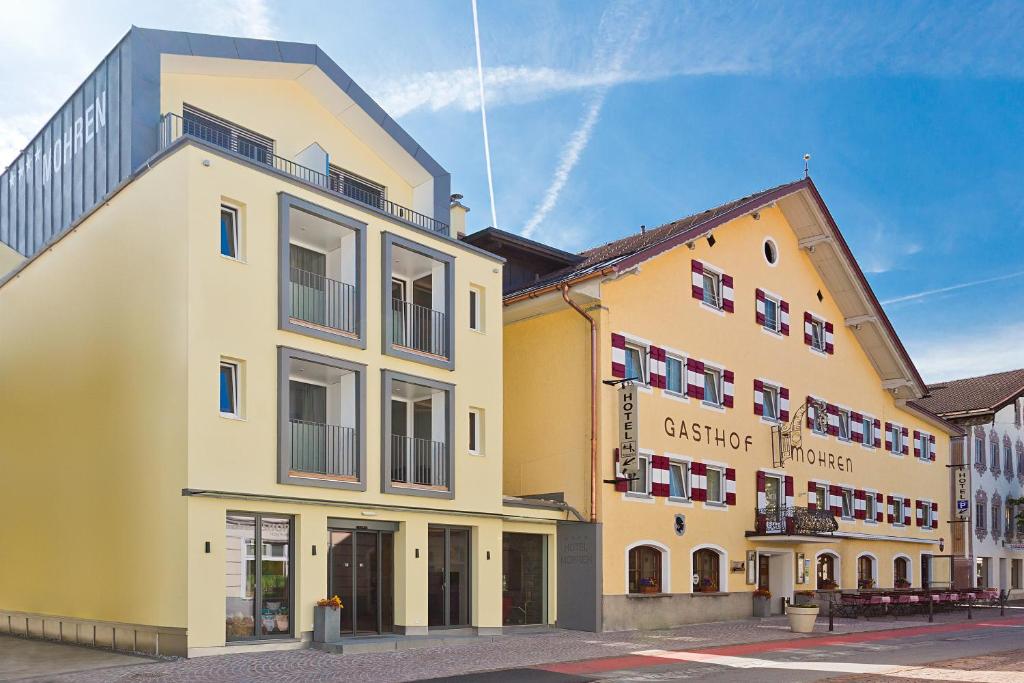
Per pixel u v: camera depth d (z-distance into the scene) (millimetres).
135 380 16641
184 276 15898
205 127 19516
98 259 18078
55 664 14469
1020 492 48938
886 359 35406
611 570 22656
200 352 15805
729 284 28391
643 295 24906
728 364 27828
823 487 31750
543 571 22844
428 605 19609
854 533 33062
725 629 23516
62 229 20469
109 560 16703
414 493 19172
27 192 22750
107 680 12891
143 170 17109
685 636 21422
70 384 18391
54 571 18125
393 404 20719
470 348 21188
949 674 15047
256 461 16422
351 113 21938
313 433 17875
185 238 15977
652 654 17547
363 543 18500
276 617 16594
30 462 19297
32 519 18984
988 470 45906
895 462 36750
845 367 34094
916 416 38750
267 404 16781
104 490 17062
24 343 20094
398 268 21234
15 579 19312
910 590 31656
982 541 44156
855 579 32812
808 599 29047
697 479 25859
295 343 17406
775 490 29375
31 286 20125
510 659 16328
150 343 16422
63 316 18875
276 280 17250
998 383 48469
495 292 22062
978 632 24391
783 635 22141
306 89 21422
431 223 23125
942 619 29266
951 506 41219
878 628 24875
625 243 30547
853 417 34344
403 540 19016
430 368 20062
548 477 23844
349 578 18125
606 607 22328
